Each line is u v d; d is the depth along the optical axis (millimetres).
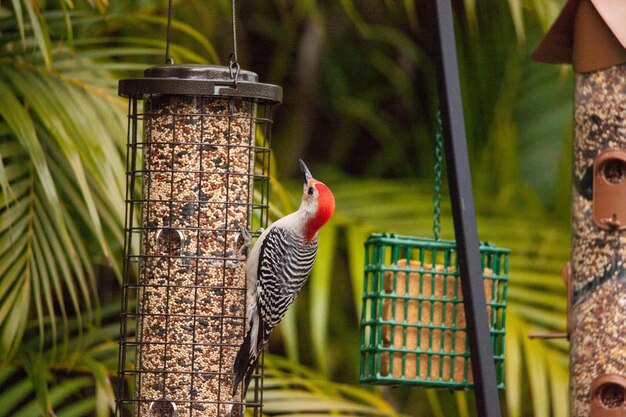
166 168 10781
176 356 10750
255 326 10836
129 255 10914
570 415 10867
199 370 10758
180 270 10766
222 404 10773
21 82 12156
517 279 14109
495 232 15062
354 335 16609
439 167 11445
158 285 10766
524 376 16141
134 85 10180
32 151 11531
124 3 14727
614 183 10680
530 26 16812
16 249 11664
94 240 13031
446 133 9719
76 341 12570
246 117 10914
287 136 18297
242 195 10914
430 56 18094
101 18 13445
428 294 11352
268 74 18312
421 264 11406
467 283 9539
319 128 18469
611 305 10609
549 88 16625
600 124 10711
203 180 10797
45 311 13602
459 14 16875
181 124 10781
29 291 11609
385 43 18453
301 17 18359
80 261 13055
